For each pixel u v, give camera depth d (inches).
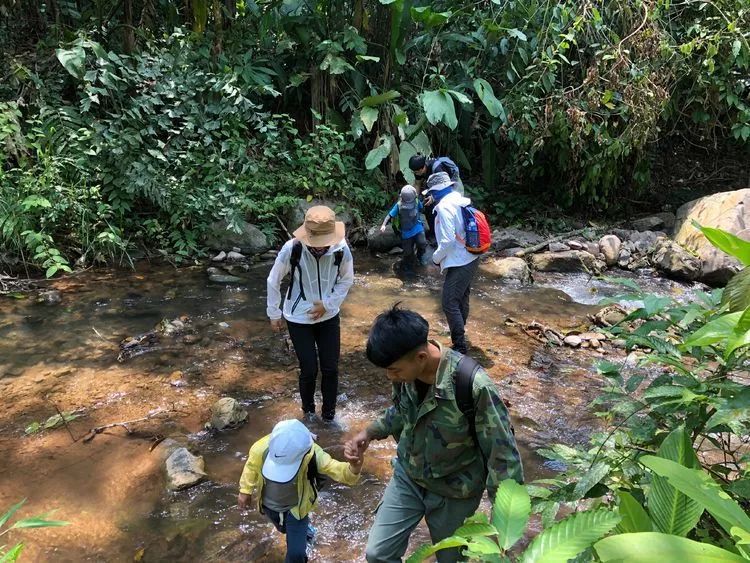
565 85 316.5
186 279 243.0
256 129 313.0
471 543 40.6
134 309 211.5
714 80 291.0
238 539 107.5
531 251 282.2
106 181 257.0
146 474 125.3
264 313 213.0
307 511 92.4
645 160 315.6
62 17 302.7
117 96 269.0
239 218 270.2
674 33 305.3
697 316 67.9
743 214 263.0
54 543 105.5
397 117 302.7
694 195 348.5
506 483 47.6
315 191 301.9
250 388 162.9
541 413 152.4
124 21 291.3
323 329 138.3
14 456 130.6
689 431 60.6
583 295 240.7
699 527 59.6
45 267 234.1
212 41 299.3
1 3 279.9
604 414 78.7
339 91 333.7
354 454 84.0
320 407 154.8
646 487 62.9
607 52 280.8
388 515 79.8
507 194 341.4
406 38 327.9
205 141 274.4
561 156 300.0
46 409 149.4
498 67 332.2
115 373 167.8
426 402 71.2
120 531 109.0
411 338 68.0
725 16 283.1
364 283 248.4
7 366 169.2
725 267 246.1
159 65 271.9
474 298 234.1
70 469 126.5
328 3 317.4
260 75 301.7
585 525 39.9
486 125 344.5
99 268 248.8
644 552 34.6
